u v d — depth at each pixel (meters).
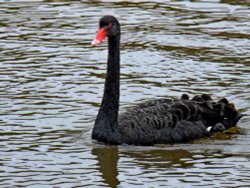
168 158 14.67
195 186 13.34
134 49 20.84
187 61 19.92
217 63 19.75
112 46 15.41
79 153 14.82
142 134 15.20
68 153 14.80
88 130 15.92
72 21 22.98
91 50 20.80
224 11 23.88
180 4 24.62
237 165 14.32
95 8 24.17
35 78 18.70
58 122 16.28
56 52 20.55
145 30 22.27
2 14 23.67
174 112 15.64
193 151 15.02
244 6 24.39
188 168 14.20
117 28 15.37
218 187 13.31
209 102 16.12
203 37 21.67
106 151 14.94
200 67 19.50
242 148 15.22
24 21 23.03
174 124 15.50
